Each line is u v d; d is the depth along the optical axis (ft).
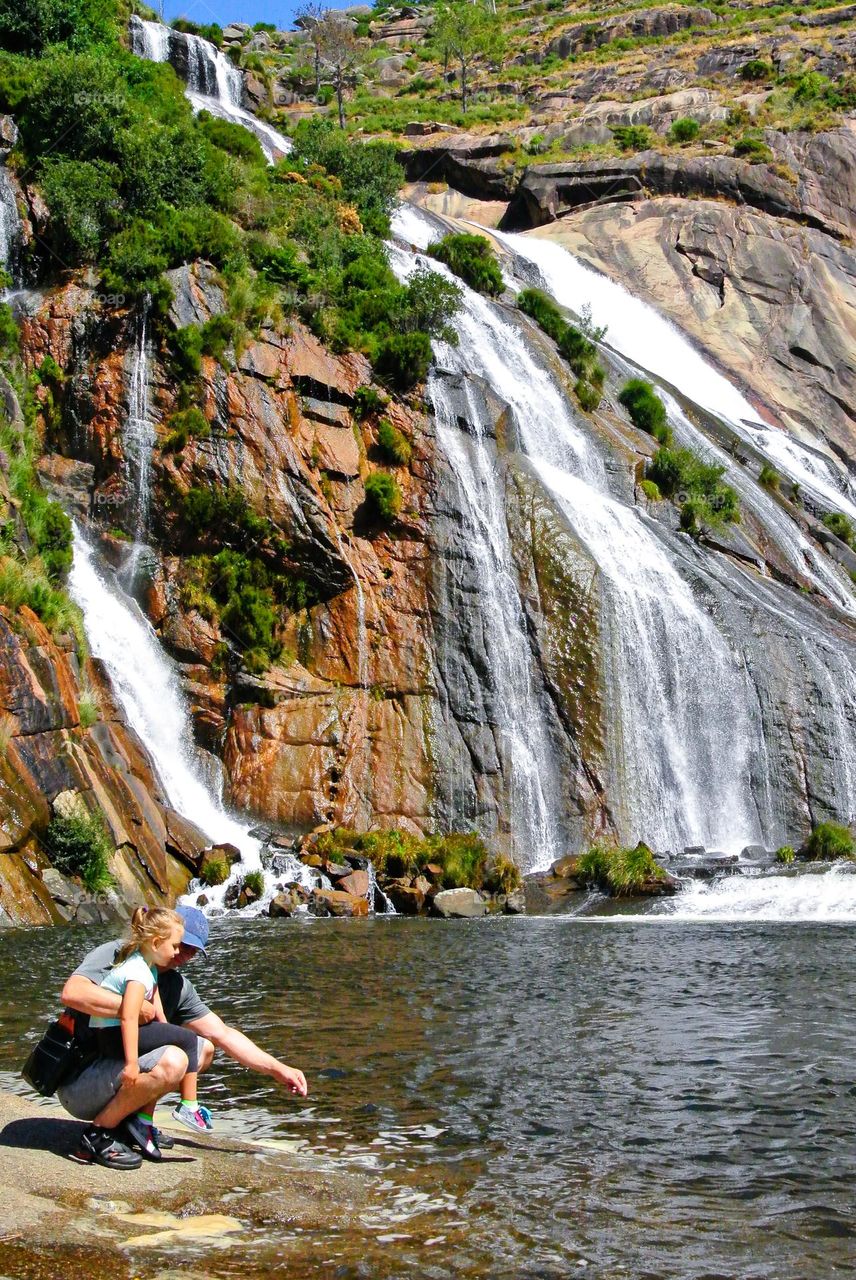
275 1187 28.04
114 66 174.70
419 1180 29.53
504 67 406.62
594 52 400.47
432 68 423.64
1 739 87.51
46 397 128.57
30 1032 44.98
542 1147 32.63
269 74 323.57
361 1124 34.63
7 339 127.85
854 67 330.95
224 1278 22.65
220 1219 25.63
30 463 118.83
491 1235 25.96
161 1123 33.17
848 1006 52.70
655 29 409.49
